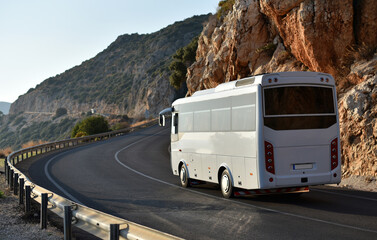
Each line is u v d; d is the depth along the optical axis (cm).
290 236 729
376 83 1477
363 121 1437
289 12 1975
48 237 762
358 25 1772
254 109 1041
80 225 642
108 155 2967
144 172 1991
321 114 1062
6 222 909
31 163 2495
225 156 1184
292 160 1030
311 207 1018
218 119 1225
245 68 2773
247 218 907
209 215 957
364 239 683
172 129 1595
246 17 2662
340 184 1434
